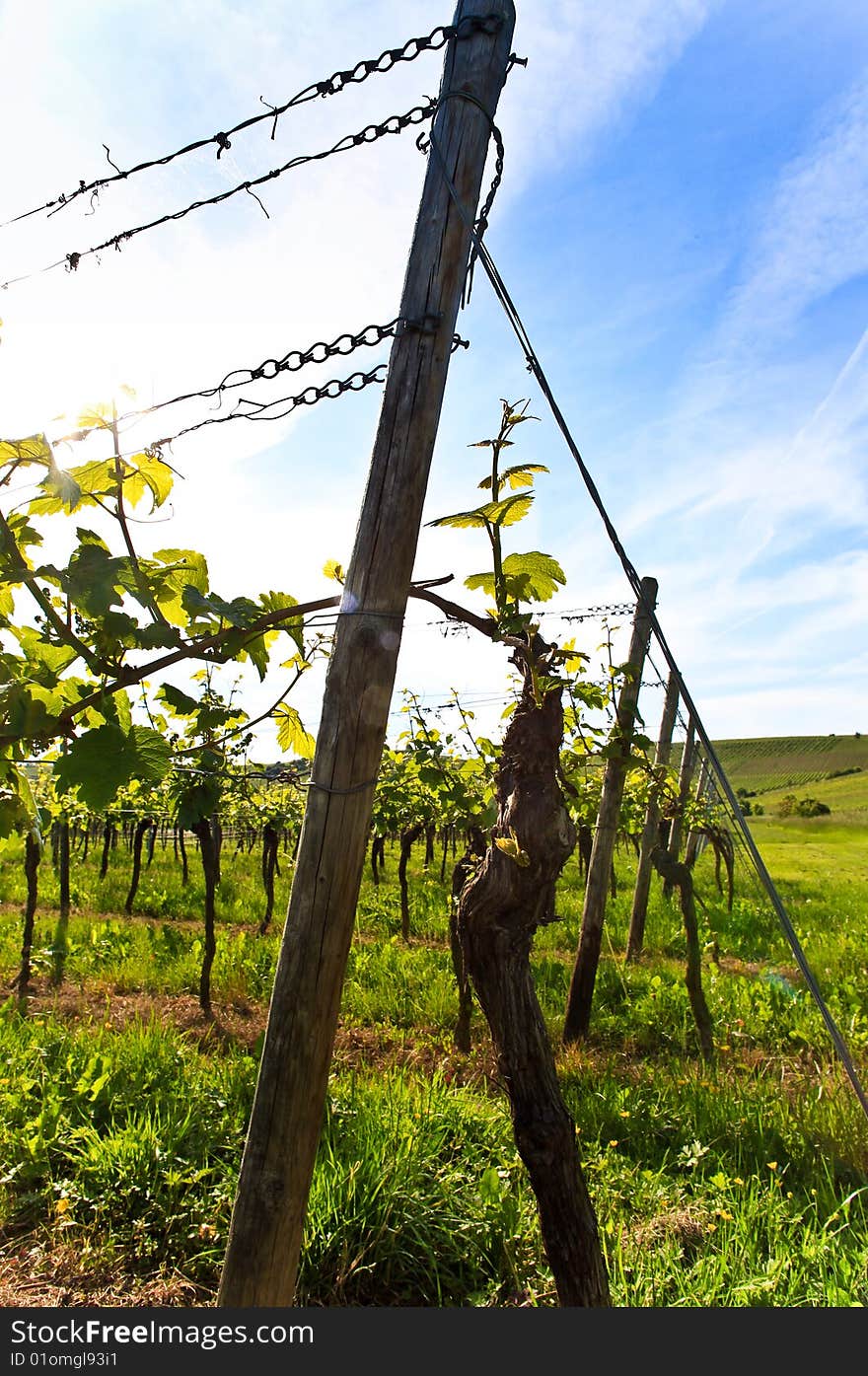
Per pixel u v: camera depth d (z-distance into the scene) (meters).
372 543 1.79
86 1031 5.38
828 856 26.42
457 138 1.85
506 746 2.20
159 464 2.21
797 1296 2.76
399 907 10.80
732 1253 3.00
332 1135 3.70
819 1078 4.93
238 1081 4.46
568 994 6.30
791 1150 4.03
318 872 1.75
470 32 1.89
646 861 8.57
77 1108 4.16
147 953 7.79
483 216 2.12
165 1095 4.25
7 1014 5.85
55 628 1.96
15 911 10.62
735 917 10.07
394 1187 3.34
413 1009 6.31
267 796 9.38
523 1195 3.46
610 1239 3.09
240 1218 1.74
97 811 1.93
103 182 2.36
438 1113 3.96
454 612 2.20
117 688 1.97
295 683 2.36
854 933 9.59
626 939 9.19
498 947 2.08
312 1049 1.74
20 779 2.34
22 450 2.02
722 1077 5.10
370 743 1.78
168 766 1.99
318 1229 3.15
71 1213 3.44
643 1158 4.02
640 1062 5.55
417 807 8.62
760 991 6.61
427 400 1.81
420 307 1.82
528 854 2.04
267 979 7.11
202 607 2.01
